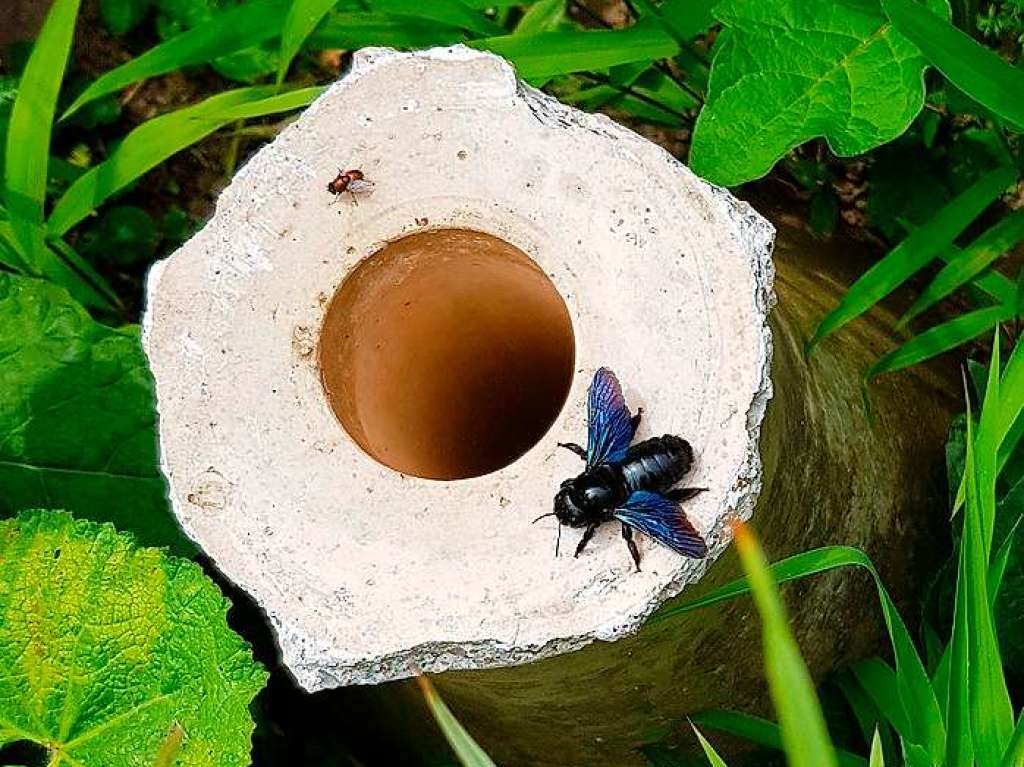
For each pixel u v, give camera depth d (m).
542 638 0.25
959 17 0.41
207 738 0.34
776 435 0.30
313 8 0.36
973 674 0.27
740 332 0.25
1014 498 0.39
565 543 0.26
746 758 0.41
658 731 0.38
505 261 0.28
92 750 0.35
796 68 0.32
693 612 0.31
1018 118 0.32
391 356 0.30
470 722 0.40
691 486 0.25
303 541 0.26
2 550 0.36
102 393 0.40
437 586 0.26
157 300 0.27
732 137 0.31
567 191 0.26
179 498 0.27
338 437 0.27
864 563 0.30
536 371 0.33
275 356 0.27
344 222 0.27
